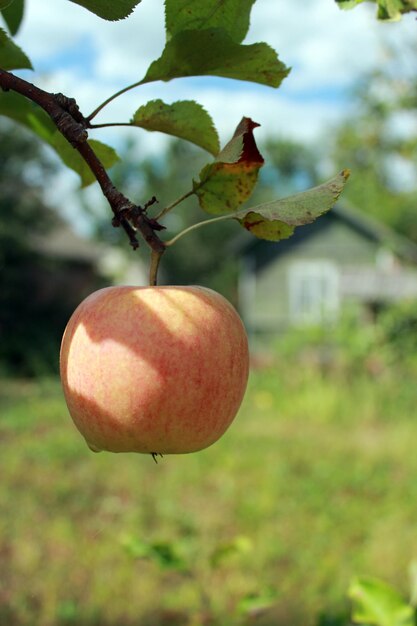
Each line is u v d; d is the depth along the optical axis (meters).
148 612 1.37
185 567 0.75
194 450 0.41
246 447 2.66
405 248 5.98
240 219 0.40
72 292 5.64
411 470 2.38
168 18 0.41
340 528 1.80
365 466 2.39
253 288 6.18
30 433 2.85
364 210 9.56
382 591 0.58
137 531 1.76
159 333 0.39
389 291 4.95
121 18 0.39
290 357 4.11
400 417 3.27
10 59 0.45
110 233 10.79
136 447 0.41
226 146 0.40
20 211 5.20
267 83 0.43
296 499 2.03
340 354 3.99
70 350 0.41
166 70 0.42
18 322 5.18
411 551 1.64
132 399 0.39
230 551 0.77
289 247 6.13
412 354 3.88
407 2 0.42
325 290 6.09
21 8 0.51
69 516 1.87
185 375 0.39
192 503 1.99
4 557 1.59
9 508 1.89
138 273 10.85
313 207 0.38
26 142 5.05
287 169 13.98
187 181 11.16
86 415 0.40
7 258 5.22
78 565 1.56
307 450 2.64
